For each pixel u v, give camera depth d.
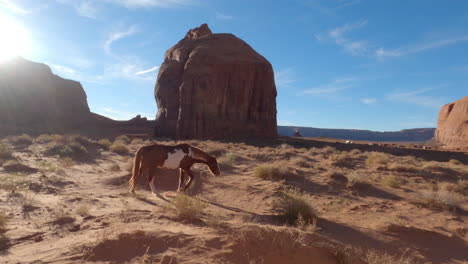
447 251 6.29
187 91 53.94
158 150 9.12
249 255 4.09
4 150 15.42
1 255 3.70
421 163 22.92
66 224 5.20
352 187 11.65
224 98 55.53
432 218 8.46
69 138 23.47
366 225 7.37
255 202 9.13
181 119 53.59
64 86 90.00
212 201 9.07
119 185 10.72
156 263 3.49
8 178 9.32
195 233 4.60
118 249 3.80
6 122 66.56
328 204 9.35
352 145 50.25
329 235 6.12
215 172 9.70
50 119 78.25
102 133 72.50
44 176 10.88
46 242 4.26
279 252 4.35
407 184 13.28
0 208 6.16
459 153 44.56
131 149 25.53
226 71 55.91
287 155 22.39
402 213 8.73
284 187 10.92
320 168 16.08
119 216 5.81
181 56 62.06
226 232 4.73
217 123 54.31
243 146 32.78
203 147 28.03
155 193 9.07
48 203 6.89
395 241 6.39
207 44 60.41
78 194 8.55
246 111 57.91
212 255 3.85
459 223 8.10
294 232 5.06
